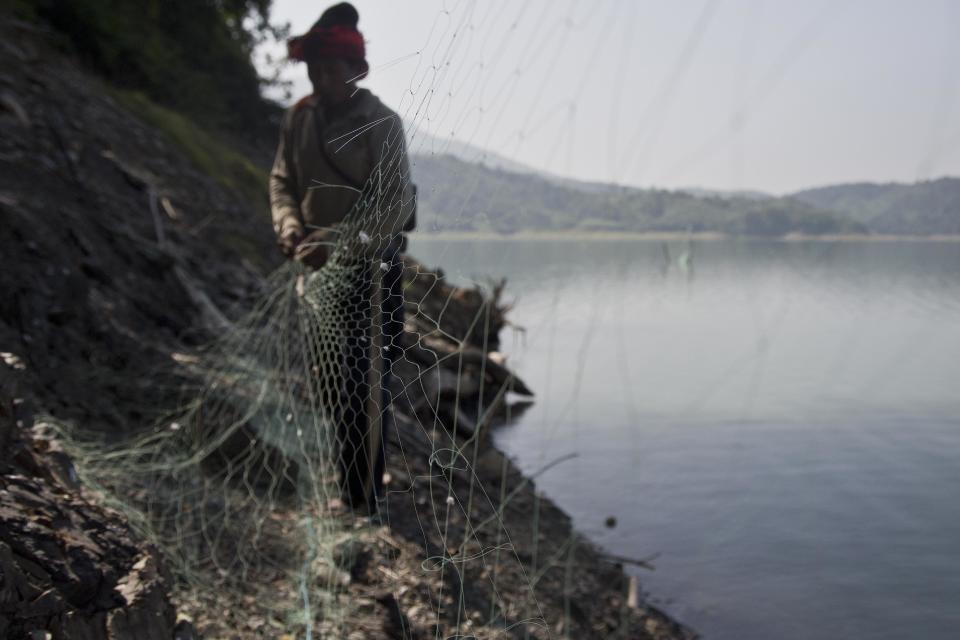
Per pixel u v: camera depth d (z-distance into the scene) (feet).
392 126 7.66
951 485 30.09
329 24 10.21
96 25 40.93
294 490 11.99
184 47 59.31
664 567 20.12
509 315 61.67
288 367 14.48
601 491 25.70
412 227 9.76
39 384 11.85
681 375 53.67
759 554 21.91
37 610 5.78
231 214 31.55
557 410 38.29
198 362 14.70
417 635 9.30
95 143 23.53
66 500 7.31
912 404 45.24
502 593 11.96
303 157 10.57
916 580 21.17
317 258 10.43
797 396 47.75
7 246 14.08
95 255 16.22
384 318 9.64
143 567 7.01
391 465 13.74
